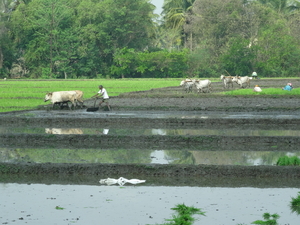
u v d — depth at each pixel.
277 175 37.06
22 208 28.89
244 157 44.34
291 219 26.77
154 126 66.62
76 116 75.38
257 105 87.94
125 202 30.12
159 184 34.88
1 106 91.12
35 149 49.19
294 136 52.44
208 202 30.14
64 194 32.09
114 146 51.22
